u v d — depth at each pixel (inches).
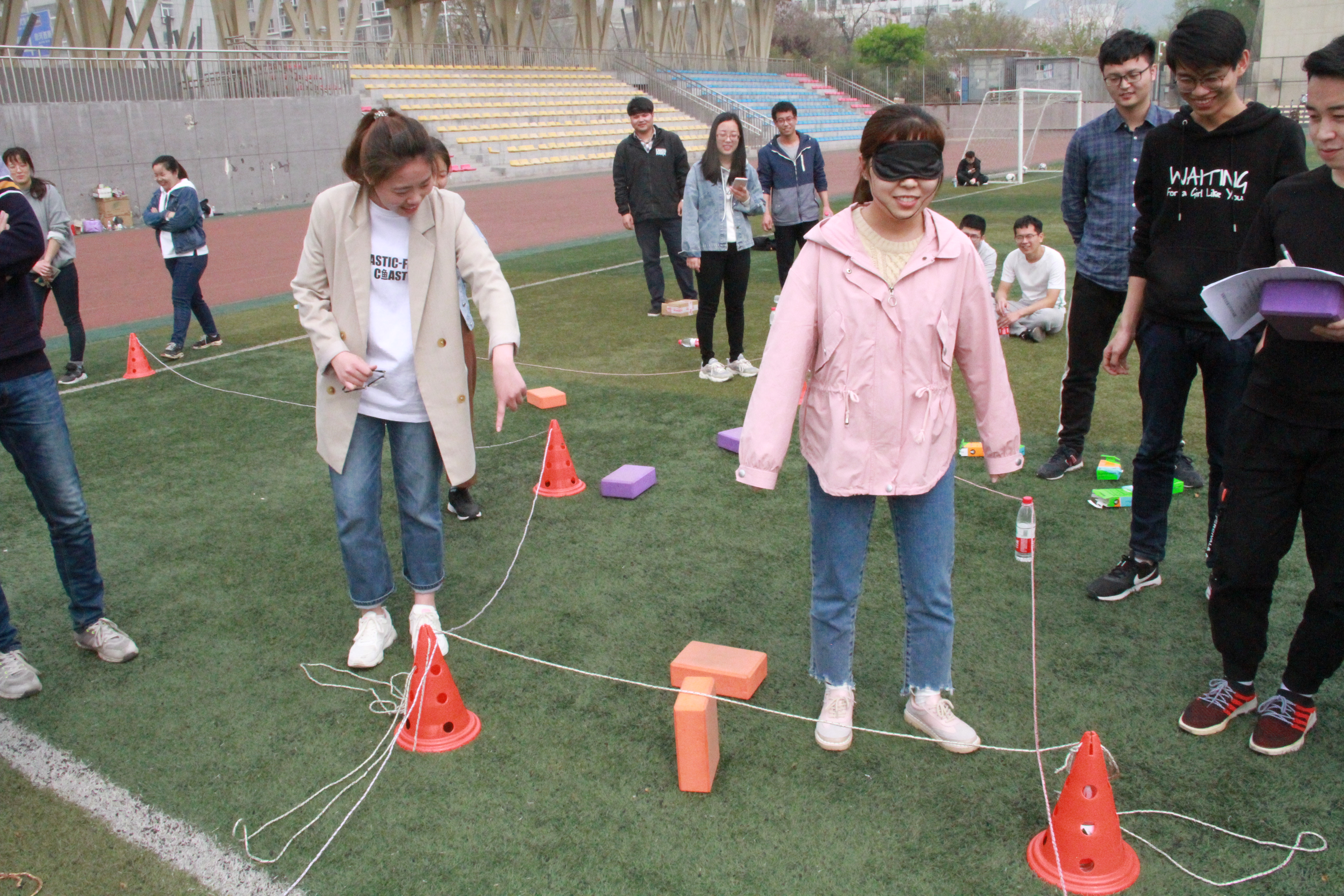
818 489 107.5
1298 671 106.3
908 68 2249.0
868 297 99.7
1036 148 1316.4
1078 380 189.3
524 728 120.8
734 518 180.7
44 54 840.3
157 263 554.3
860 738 116.3
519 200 829.2
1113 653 130.9
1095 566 155.1
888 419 102.3
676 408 248.1
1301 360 98.8
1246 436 104.8
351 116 945.5
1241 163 123.9
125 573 167.8
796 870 96.0
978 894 92.3
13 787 113.4
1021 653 131.7
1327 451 98.7
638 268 462.3
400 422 131.3
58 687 134.2
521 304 386.9
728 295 267.3
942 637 111.7
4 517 195.6
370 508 132.8
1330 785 104.2
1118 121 176.2
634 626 144.0
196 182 839.7
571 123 1259.8
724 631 141.9
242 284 474.3
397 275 127.6
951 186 831.7
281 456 223.8
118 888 97.7
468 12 1530.5
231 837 104.3
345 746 118.9
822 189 328.2
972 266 101.7
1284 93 1829.5
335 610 152.9
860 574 111.0
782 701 124.4
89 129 772.0
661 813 105.0
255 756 117.6
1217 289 100.0
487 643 140.6
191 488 205.6
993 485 189.5
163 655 141.4
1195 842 97.3
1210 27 119.6
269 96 945.5
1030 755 111.6
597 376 280.4
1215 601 111.3
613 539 173.3
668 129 1341.0
